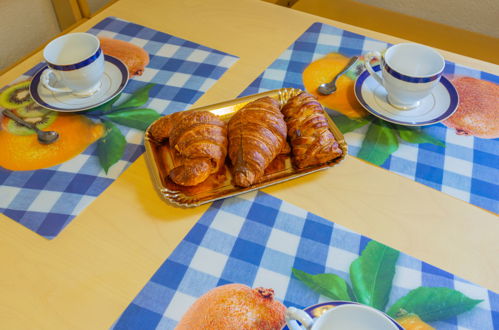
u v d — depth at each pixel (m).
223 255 0.63
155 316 0.57
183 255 0.63
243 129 0.71
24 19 1.48
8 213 0.68
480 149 0.78
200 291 0.59
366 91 0.88
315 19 1.11
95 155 0.77
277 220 0.68
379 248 0.64
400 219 0.68
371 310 0.44
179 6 1.15
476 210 0.69
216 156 0.70
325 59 0.98
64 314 0.57
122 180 0.73
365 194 0.71
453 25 1.78
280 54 1.00
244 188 0.70
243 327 0.56
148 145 0.77
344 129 0.82
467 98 0.88
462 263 0.62
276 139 0.71
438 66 0.80
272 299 0.58
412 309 0.57
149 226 0.67
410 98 0.81
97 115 0.85
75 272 0.62
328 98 0.88
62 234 0.66
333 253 0.63
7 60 1.48
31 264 0.62
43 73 0.87
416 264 0.62
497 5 1.64
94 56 0.83
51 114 0.85
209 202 0.70
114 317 0.57
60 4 1.33
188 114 0.74
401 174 0.74
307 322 0.44
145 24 1.09
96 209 0.69
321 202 0.70
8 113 0.84
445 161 0.76
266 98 0.77
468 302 0.58
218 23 1.09
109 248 0.64
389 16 1.58
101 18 1.11
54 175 0.74
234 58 0.98
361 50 1.01
